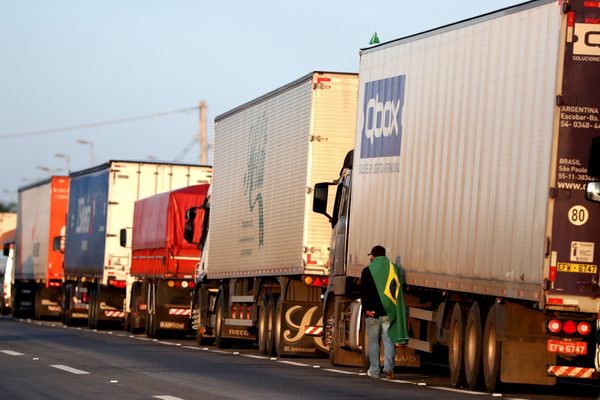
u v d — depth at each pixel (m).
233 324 52.59
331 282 42.75
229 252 53.69
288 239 45.69
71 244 83.50
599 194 27.86
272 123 48.78
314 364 42.78
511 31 30.89
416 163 36.12
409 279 36.09
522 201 29.55
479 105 32.41
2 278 111.38
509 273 29.91
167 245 62.38
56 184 89.88
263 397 28.34
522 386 31.69
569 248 28.27
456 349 33.69
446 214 33.91
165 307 62.78
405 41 37.44
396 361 38.34
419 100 36.22
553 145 28.23
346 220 41.72
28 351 46.19
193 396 28.42
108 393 29.22
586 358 29.86
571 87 28.23
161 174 73.69
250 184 51.19
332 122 44.47
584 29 28.30
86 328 77.75
